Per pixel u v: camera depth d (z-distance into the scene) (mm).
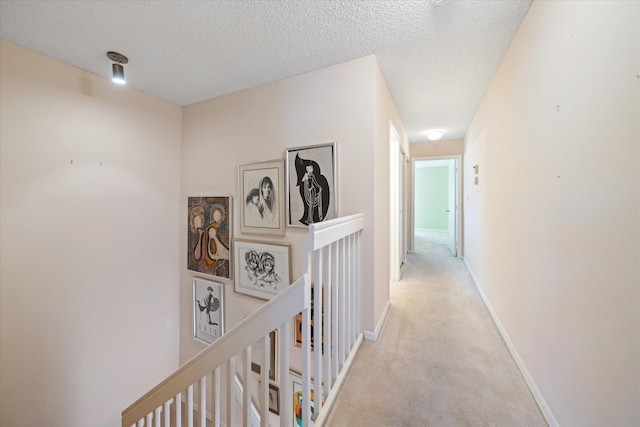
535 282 1301
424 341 1790
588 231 889
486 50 1771
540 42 1256
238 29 1570
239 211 2469
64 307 1982
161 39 1674
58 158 1937
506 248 1778
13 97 1714
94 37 1654
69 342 2010
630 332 711
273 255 2242
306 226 2062
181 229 2879
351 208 1882
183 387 1186
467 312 2273
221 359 1081
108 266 2258
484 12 1410
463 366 1513
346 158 1898
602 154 818
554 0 1121
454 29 1556
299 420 2039
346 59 1876
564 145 1041
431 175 8211
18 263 1756
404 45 1716
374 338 1796
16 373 1752
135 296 2467
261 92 2299
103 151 2209
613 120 770
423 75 2125
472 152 3268
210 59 1895
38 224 1842
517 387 1347
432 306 2412
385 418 1149
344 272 1452
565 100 1033
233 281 2525
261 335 1008
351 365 1515
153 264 2619
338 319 1448
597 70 840
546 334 1181
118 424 2297
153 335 2621
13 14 1438
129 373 2408
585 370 902
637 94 681
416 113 3084
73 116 2014
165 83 2289
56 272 1938
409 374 1440
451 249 5098
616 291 760
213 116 2621
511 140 1677
